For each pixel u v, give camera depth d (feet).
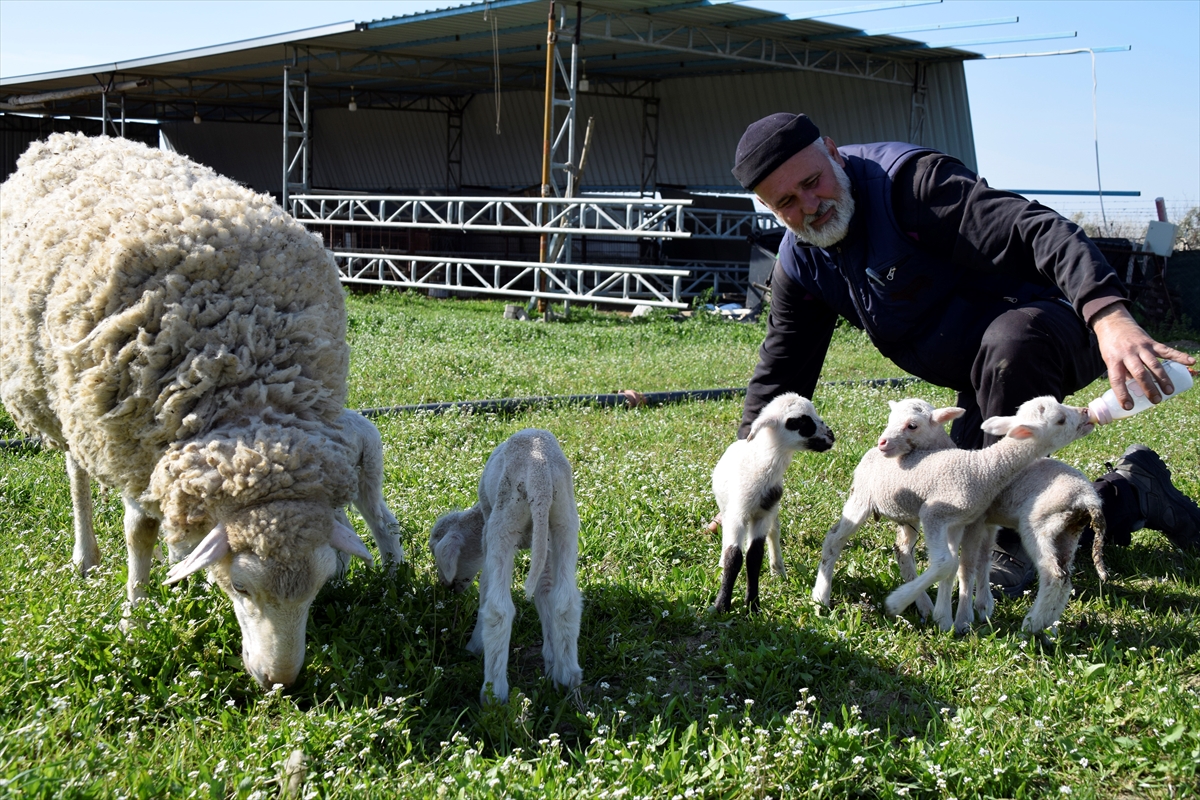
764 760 10.94
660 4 66.74
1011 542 17.54
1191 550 18.78
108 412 12.52
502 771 10.52
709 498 20.34
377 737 11.46
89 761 10.26
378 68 95.40
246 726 11.54
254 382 12.61
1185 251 68.90
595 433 26.30
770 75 93.50
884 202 16.15
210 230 13.07
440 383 33.24
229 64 96.68
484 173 119.85
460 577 15.05
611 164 110.01
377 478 16.10
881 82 86.99
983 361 16.47
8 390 14.23
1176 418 30.17
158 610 13.37
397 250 87.04
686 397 33.24
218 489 11.74
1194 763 10.96
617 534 18.07
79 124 145.18
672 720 12.41
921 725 12.44
